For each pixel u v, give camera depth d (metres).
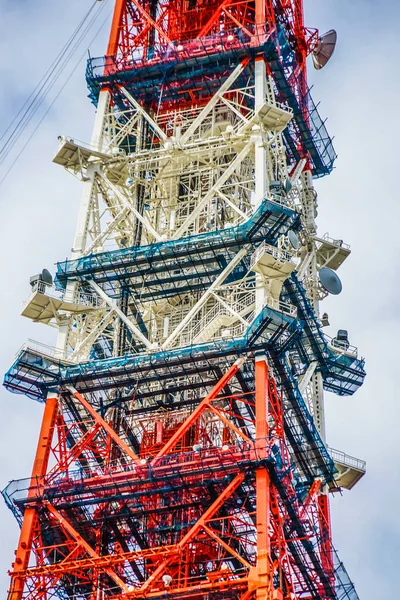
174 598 77.81
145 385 89.25
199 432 89.12
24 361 87.88
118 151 98.81
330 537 93.75
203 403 84.50
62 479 83.56
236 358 86.56
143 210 98.12
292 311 88.94
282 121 96.69
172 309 97.44
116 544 84.75
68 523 82.69
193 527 80.31
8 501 83.75
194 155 97.88
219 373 87.50
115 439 84.62
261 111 95.94
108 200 98.88
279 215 90.00
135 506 84.00
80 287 93.50
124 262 92.44
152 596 78.06
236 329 90.06
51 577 81.25
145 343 88.81
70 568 80.38
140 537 84.62
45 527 83.50
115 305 91.50
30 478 84.06
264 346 85.88
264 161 94.38
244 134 96.56
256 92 98.00
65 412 89.06
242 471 81.12
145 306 97.81
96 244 95.44
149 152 98.38
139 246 93.00
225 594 77.38
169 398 90.94
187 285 93.75
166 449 83.31
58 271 93.19
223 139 96.69
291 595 79.69
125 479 82.69
